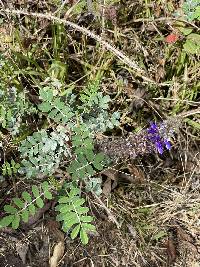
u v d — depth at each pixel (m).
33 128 0.26
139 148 0.24
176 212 0.26
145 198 0.26
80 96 0.26
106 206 0.25
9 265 0.24
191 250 0.26
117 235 0.25
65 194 0.24
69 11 0.27
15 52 0.26
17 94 0.25
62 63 0.27
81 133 0.23
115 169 0.25
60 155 0.24
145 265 0.25
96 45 0.27
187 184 0.27
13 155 0.26
